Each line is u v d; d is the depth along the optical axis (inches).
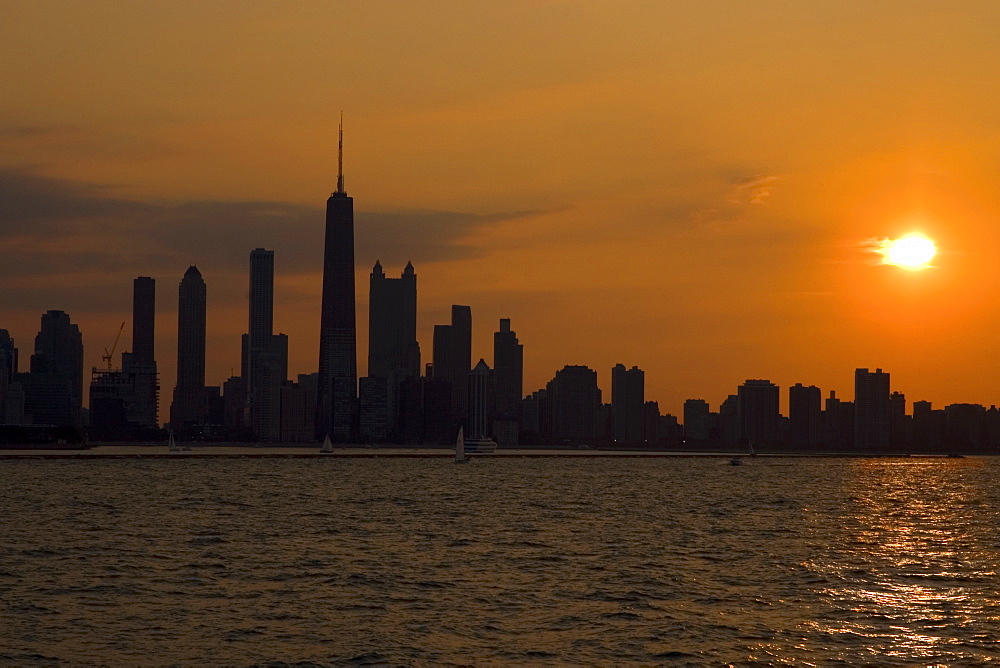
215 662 2967.5
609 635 3270.2
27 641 3181.6
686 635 3267.7
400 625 3405.5
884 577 4414.4
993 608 3695.9
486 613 3592.5
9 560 4776.1
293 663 2957.7
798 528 6742.1
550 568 4601.4
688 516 7583.7
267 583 4156.0
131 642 3179.1
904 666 2918.3
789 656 3016.7
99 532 6018.7
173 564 4662.9
